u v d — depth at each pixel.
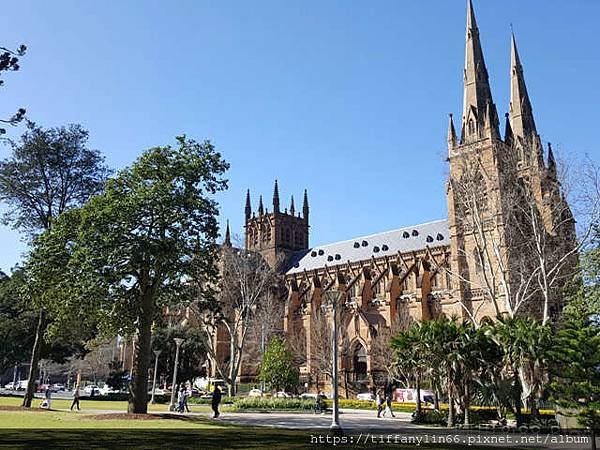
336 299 33.69
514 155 75.31
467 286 88.88
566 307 51.69
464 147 93.31
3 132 15.52
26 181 52.62
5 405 52.28
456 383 42.06
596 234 52.53
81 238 37.84
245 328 88.25
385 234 129.25
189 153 42.84
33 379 52.12
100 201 39.88
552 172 63.38
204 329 90.62
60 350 75.44
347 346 102.44
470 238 89.50
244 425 36.78
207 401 72.38
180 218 40.44
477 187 68.44
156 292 43.56
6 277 75.06
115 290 39.78
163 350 90.31
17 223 52.62
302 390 104.62
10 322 68.81
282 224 153.25
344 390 97.88
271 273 114.19
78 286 37.75
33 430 27.30
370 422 44.44
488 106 93.50
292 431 32.38
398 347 45.28
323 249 142.25
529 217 64.81
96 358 131.38
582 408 30.44
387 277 115.19
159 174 41.94
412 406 59.44
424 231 120.19
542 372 40.56
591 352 30.73
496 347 42.50
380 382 93.81
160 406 66.25
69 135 54.34
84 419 36.94
